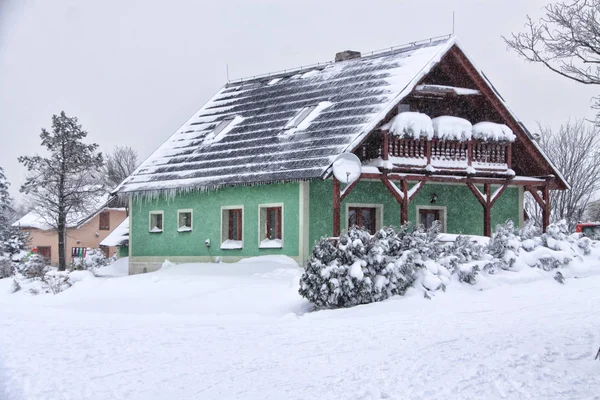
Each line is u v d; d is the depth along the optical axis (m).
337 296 18.06
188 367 10.37
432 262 18.92
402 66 28.39
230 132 31.91
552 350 10.51
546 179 30.31
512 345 11.02
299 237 26.14
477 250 20.80
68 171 42.88
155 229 32.03
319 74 32.25
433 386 8.62
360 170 24.56
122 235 40.69
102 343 12.55
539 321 13.84
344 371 9.73
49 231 60.16
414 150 26.80
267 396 8.53
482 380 8.80
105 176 70.75
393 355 10.72
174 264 29.44
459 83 28.58
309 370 9.91
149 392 8.95
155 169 32.75
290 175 25.78
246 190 28.30
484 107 28.81
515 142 29.41
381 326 14.05
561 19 12.92
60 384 9.42
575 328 12.65
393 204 28.09
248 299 19.92
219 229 29.33
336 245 18.86
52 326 14.99
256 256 27.69
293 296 19.70
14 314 18.00
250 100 33.91
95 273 34.41
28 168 42.84
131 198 32.94
